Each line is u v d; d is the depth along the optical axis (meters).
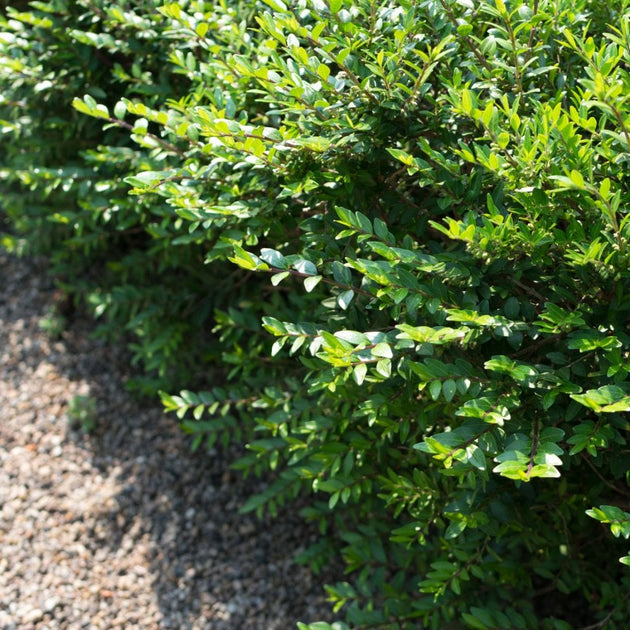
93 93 3.03
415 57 2.24
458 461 1.88
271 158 2.10
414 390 2.22
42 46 3.12
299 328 2.11
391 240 2.03
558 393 1.92
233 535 3.50
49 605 3.22
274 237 2.61
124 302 3.82
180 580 3.33
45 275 4.71
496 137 1.91
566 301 2.14
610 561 2.72
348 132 2.09
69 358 4.29
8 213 4.34
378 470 2.73
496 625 2.51
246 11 2.81
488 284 2.14
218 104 2.28
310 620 3.18
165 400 2.99
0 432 3.92
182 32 2.61
